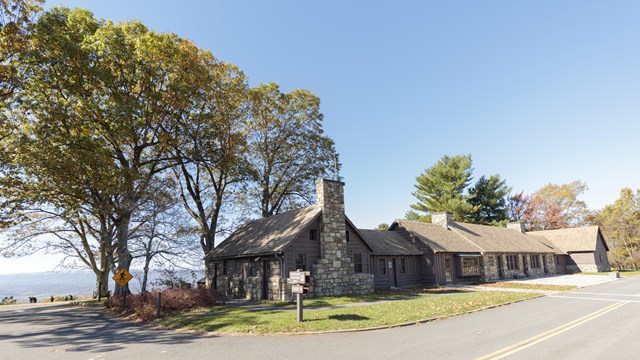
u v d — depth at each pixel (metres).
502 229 44.72
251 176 33.09
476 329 11.66
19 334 13.88
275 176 38.81
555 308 16.25
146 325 14.84
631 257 60.31
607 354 8.40
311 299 20.25
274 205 38.75
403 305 16.47
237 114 31.78
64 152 20.77
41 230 28.97
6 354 10.13
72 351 10.20
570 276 39.75
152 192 25.25
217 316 14.71
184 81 25.22
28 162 20.20
